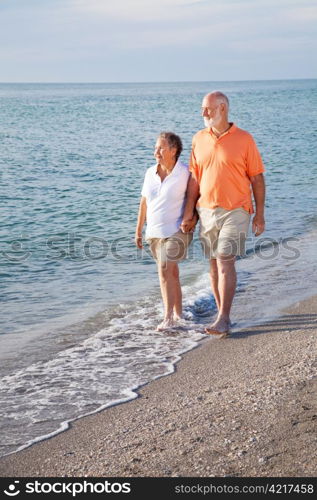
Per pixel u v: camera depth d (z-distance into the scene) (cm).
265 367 500
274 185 1611
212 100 563
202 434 393
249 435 385
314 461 352
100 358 554
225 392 458
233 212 579
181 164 598
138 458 374
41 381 508
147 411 442
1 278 841
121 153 2642
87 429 422
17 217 1302
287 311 646
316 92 13762
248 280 773
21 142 3172
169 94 13688
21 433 421
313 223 1129
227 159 570
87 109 6706
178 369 520
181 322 635
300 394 434
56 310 702
